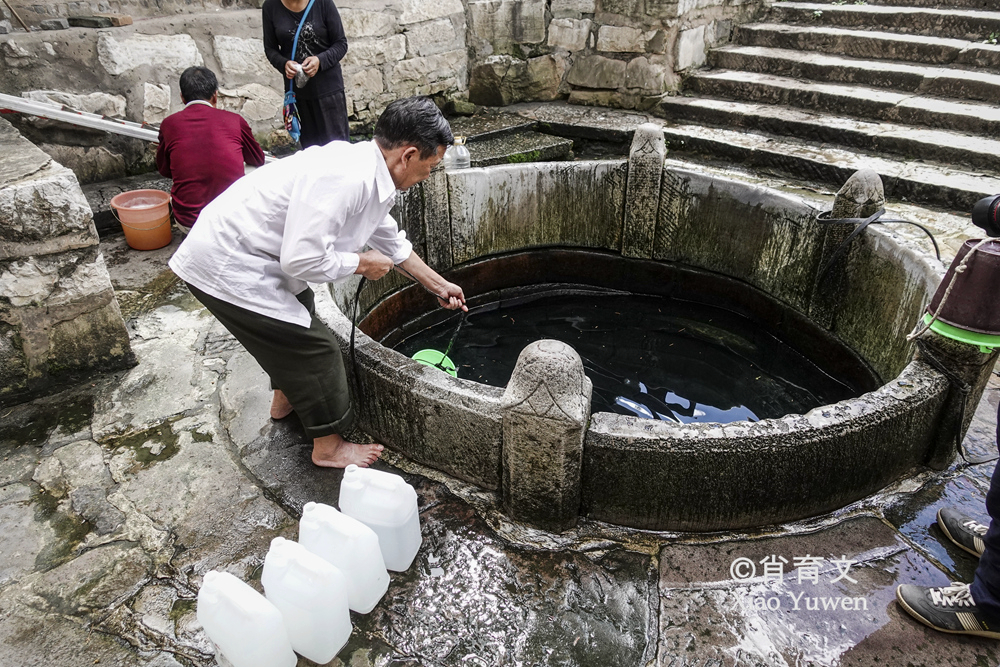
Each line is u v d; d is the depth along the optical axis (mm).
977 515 2293
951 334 2203
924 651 1888
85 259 2902
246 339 2160
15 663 1872
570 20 6520
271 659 1728
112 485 2492
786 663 1859
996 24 5699
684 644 1907
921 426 2318
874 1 6777
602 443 2107
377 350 2520
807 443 2084
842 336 3430
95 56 4508
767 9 7121
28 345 2898
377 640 1928
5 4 4418
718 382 3516
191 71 3885
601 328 4066
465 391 2295
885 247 3076
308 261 1901
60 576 2131
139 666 1864
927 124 5270
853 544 2205
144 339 3400
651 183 3998
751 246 3824
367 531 1918
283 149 5520
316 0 4223
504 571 2131
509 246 4316
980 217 1990
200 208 3955
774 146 5441
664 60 6242
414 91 6320
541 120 6320
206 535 2273
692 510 2203
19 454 2656
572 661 1868
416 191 3814
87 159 4691
